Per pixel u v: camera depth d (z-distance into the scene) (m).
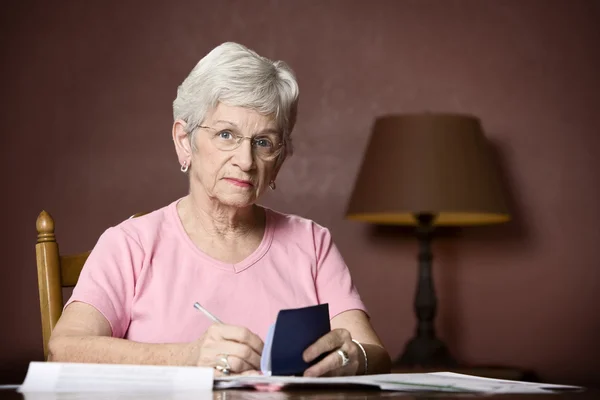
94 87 5.36
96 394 1.52
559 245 5.26
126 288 2.43
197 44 5.38
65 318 2.29
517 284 5.25
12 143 5.32
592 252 5.25
